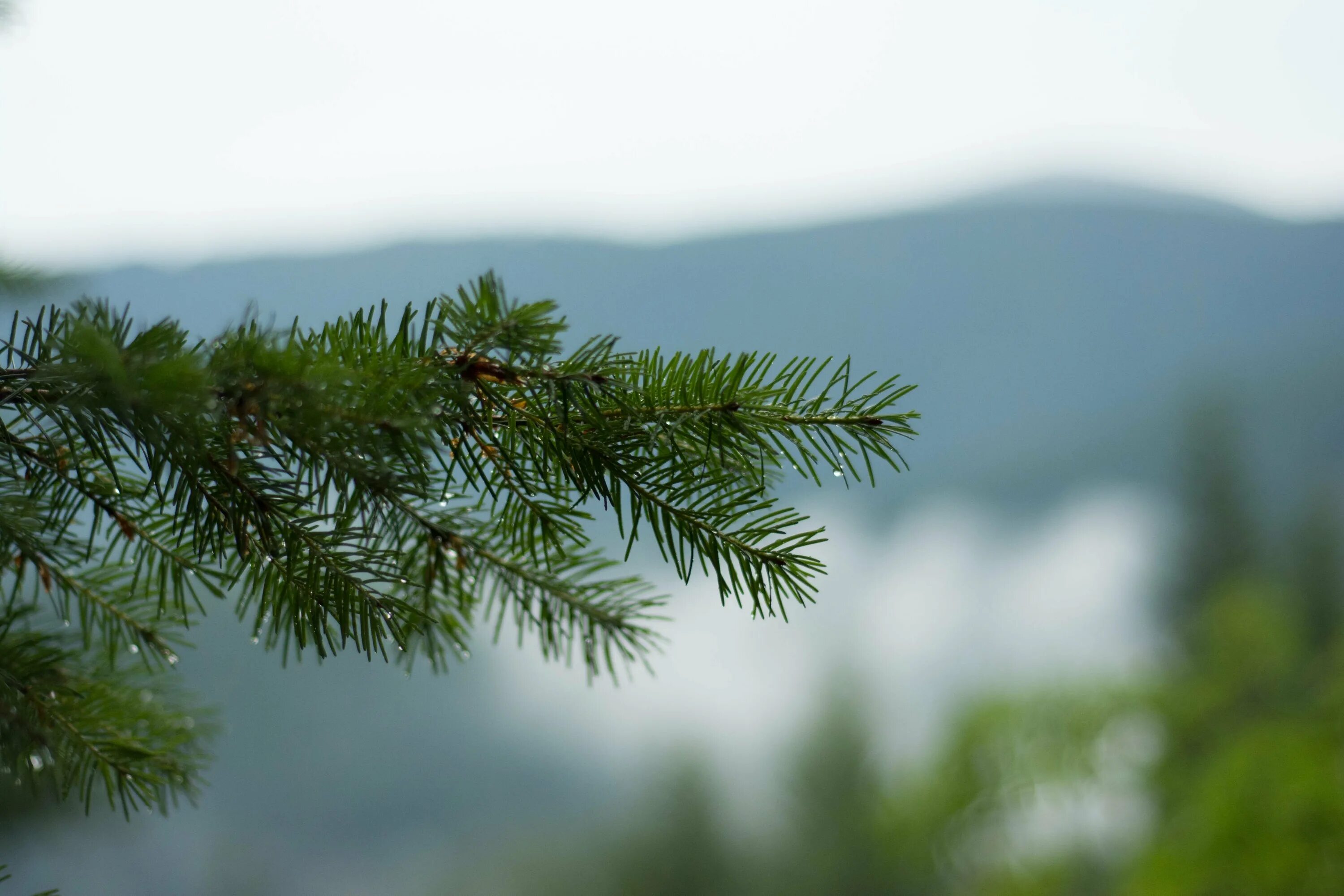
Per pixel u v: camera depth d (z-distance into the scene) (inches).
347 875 1600.6
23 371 28.7
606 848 933.8
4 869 41.8
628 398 37.3
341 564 34.4
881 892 740.0
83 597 52.4
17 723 50.3
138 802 54.2
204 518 38.1
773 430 37.7
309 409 28.8
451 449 35.5
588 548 48.8
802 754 808.9
